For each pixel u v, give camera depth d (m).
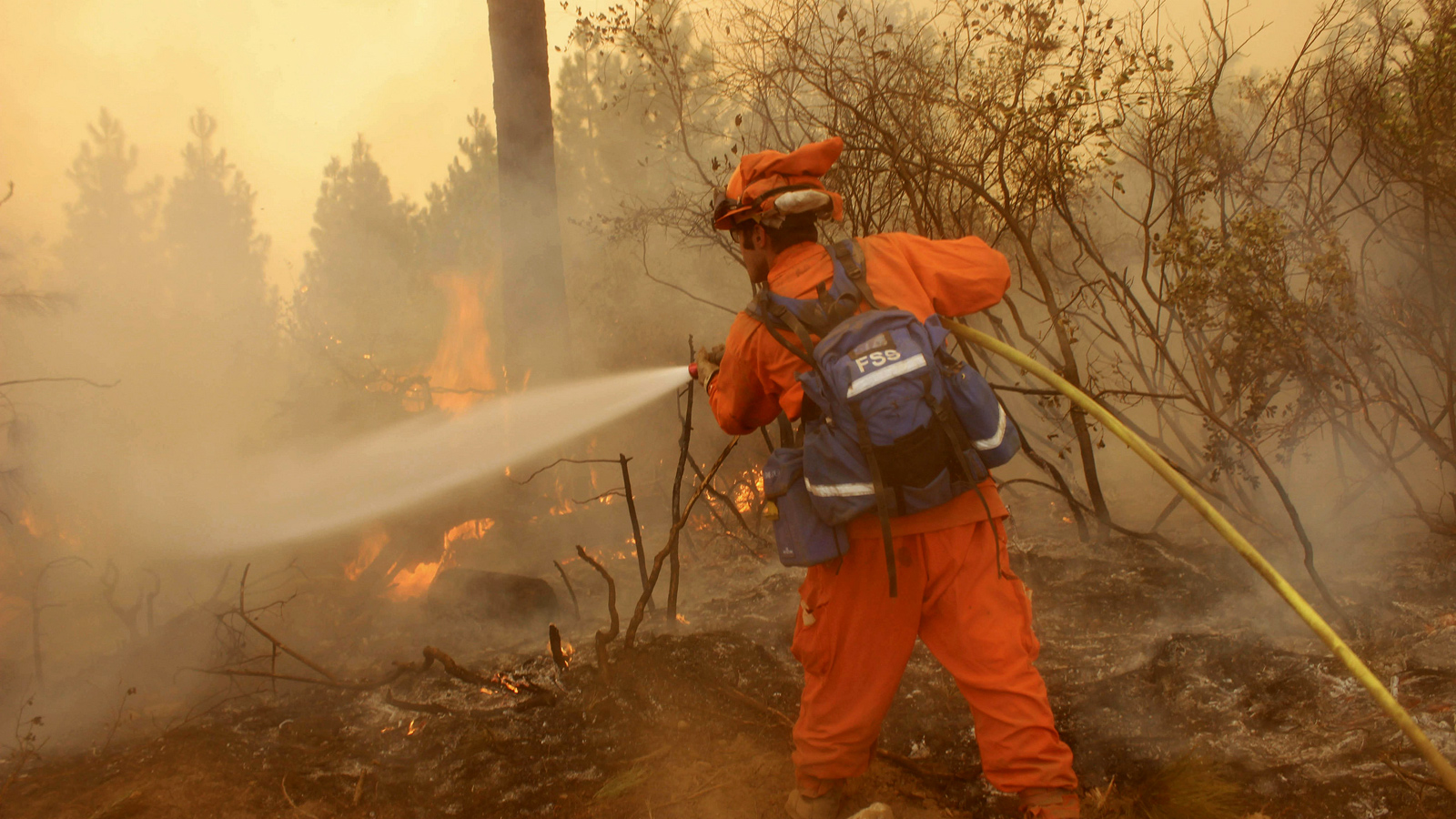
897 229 5.03
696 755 2.96
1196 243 3.88
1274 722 2.82
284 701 3.62
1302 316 3.71
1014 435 2.17
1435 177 4.01
